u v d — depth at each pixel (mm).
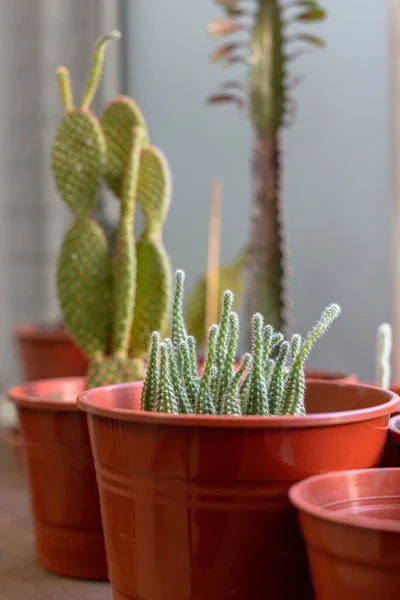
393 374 1092
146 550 671
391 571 598
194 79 1358
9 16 1396
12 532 890
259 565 660
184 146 1366
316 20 1069
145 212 880
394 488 652
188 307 1097
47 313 1403
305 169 1268
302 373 695
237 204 1319
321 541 613
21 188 1411
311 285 1265
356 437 666
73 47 1374
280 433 650
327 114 1255
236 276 1095
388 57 1167
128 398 746
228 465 652
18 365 1403
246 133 1313
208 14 1344
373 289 1226
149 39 1387
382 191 1219
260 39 1028
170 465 659
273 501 656
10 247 1417
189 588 664
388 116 1204
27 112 1403
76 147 859
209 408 684
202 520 659
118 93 1368
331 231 1253
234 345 696
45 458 803
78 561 797
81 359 1084
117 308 851
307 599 667
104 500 696
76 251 858
